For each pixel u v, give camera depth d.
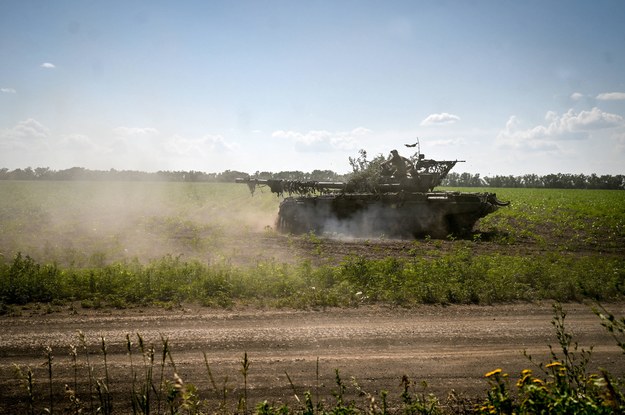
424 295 10.91
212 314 9.59
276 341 8.12
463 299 10.97
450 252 17.42
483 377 6.82
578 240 21.47
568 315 9.89
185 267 12.65
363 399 6.12
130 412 5.69
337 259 15.96
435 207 21.75
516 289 11.64
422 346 8.03
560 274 12.57
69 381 6.47
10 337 8.13
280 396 6.17
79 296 10.74
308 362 7.27
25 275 11.39
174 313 9.66
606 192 76.69
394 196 21.91
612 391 3.82
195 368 6.98
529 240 21.09
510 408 4.39
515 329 8.93
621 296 11.26
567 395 4.26
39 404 5.88
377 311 10.00
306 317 9.48
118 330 8.57
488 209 21.88
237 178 27.19
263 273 12.22
